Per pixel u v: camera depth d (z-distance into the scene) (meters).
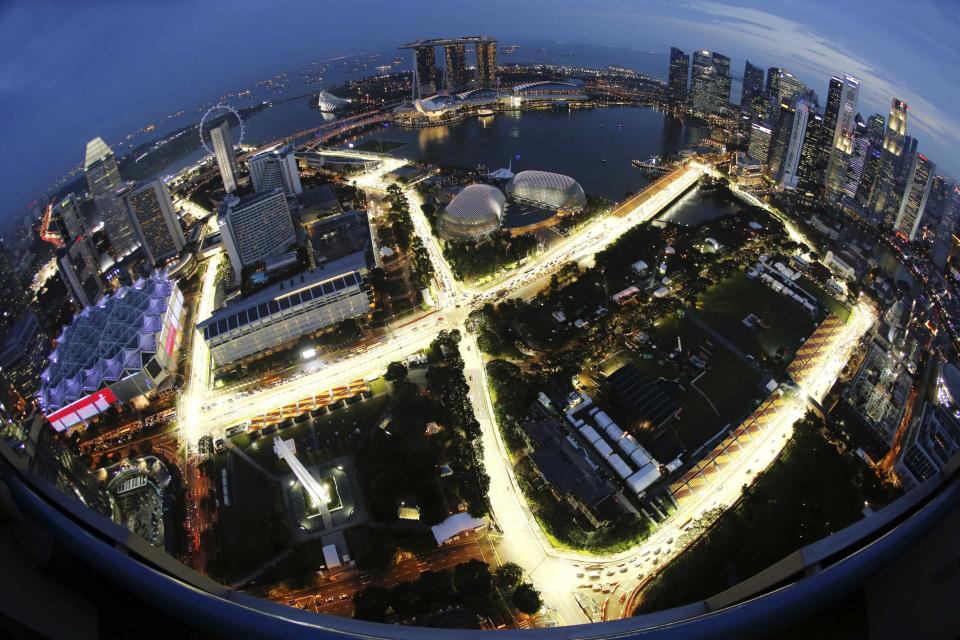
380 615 171.00
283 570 190.62
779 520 196.88
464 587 175.12
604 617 173.38
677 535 196.50
